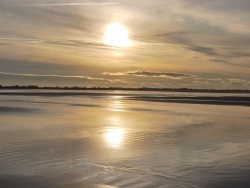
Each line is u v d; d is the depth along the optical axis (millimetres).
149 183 11875
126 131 24453
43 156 15828
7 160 15016
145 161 15008
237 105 59938
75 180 12227
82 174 12930
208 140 20766
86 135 22297
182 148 18047
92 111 43906
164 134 23172
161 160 15211
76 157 15688
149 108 51250
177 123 30188
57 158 15438
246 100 80312
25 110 43281
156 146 18547
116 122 30516
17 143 19062
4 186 11555
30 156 15797
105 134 22828
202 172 13203
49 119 32500
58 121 30828
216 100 80500
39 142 19453
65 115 37344
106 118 34344
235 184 11703
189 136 22391
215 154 16562
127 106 56281
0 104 57219
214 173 13062
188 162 14844
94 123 29484
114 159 15359
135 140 20484
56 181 12109
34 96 102125
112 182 12016
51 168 13742
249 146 18750
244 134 23578
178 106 56906
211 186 11539
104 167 13930
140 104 62969
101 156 15922
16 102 65250
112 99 86312
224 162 14852
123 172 13219
